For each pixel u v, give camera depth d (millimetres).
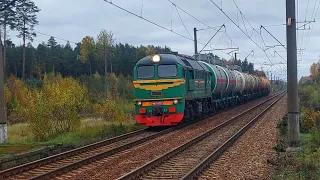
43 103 20281
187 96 23328
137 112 22250
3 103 17531
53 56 102375
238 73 44375
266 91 72938
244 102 49250
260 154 13727
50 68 100438
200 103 27328
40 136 19703
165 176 11008
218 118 28062
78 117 22359
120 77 59031
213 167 11961
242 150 14695
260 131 19734
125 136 19312
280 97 61969
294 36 14172
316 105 31062
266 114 29312
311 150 12781
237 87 41656
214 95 33000
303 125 18516
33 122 19766
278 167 11430
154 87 21953
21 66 94438
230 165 12172
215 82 31531
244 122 24266
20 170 11945
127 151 15414
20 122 32625
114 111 26656
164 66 22000
